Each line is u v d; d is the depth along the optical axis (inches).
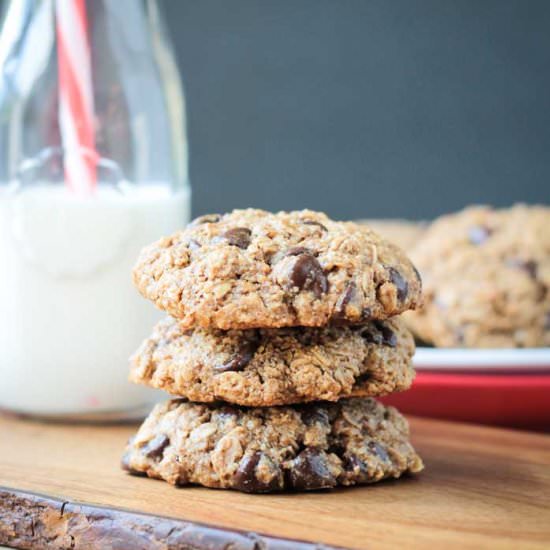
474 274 24.0
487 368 21.7
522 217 25.0
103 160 21.9
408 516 17.2
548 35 34.9
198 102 36.9
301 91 36.5
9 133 21.8
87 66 21.8
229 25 36.5
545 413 21.8
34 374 21.9
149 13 23.0
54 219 21.7
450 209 36.4
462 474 18.8
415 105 36.1
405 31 35.8
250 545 16.6
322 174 36.8
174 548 17.0
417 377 21.6
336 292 17.6
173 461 18.2
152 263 18.3
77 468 19.1
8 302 21.9
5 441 20.6
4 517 18.0
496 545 16.4
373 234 18.6
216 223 18.5
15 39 22.2
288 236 18.1
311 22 36.2
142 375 18.6
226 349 18.0
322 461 18.0
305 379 17.8
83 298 21.8
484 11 35.2
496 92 35.5
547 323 23.6
